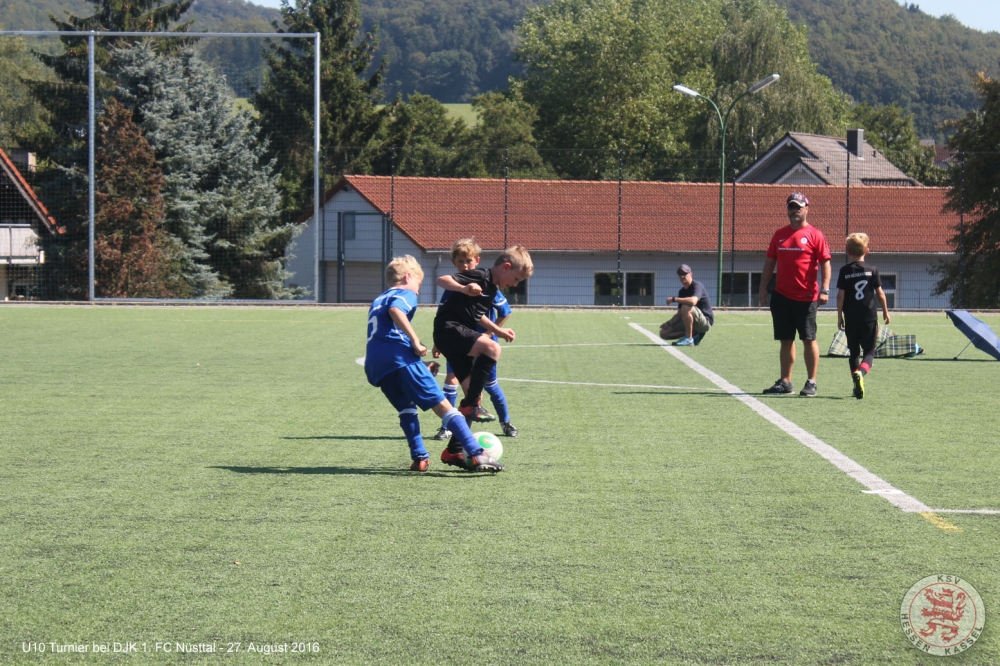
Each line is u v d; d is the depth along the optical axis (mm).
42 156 46406
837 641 4430
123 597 4910
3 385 12719
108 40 53531
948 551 5684
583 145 73312
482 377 8414
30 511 6484
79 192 38562
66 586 5055
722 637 4461
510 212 45844
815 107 68312
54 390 12281
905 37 143375
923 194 48594
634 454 8461
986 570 5352
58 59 49531
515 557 5531
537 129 77562
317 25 63781
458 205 45812
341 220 40781
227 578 5176
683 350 18406
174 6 58469
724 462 8141
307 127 59062
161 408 10914
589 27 77500
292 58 61844
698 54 82750
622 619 4656
